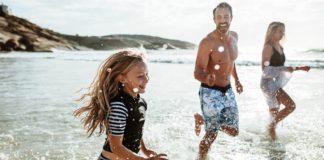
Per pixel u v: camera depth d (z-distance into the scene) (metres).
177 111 7.43
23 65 21.36
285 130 5.85
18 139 5.31
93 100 2.61
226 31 4.71
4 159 4.45
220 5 4.70
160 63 23.28
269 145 5.07
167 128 6.01
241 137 5.48
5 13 79.81
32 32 77.19
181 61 24.48
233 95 4.77
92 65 21.59
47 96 9.24
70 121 6.46
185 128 6.02
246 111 7.22
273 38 5.95
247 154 4.69
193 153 4.75
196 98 9.02
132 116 2.53
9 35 67.75
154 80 13.17
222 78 4.70
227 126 4.69
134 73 2.53
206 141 4.66
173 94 9.71
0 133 5.64
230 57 4.73
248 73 15.43
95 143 5.15
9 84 11.76
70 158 4.51
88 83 11.98
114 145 2.46
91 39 91.19
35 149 4.85
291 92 9.61
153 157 2.44
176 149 4.90
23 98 8.95
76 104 8.11
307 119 6.55
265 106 7.69
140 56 2.57
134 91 2.56
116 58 2.52
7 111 7.35
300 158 4.50
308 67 5.78
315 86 10.71
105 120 2.54
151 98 9.09
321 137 5.41
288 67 5.84
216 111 4.62
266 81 5.86
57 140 5.28
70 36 90.00
